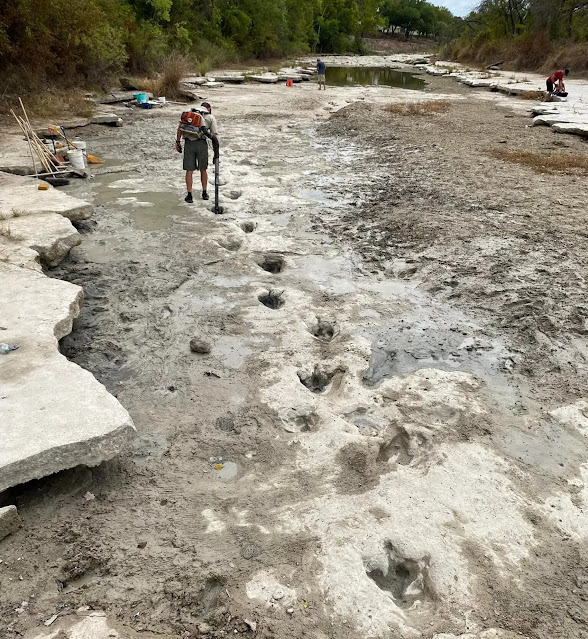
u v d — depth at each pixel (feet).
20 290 16.74
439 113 62.44
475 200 30.73
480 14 167.22
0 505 10.64
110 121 51.67
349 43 232.94
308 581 9.34
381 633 8.52
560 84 74.64
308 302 19.77
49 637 8.32
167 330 17.72
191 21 117.08
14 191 27.17
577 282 20.92
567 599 9.21
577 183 33.88
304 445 12.75
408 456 12.89
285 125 55.62
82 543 10.04
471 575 9.53
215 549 10.00
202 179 30.22
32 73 57.57
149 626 8.61
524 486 11.60
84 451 10.80
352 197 31.89
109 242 24.48
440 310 19.48
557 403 14.55
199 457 12.46
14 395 11.92
